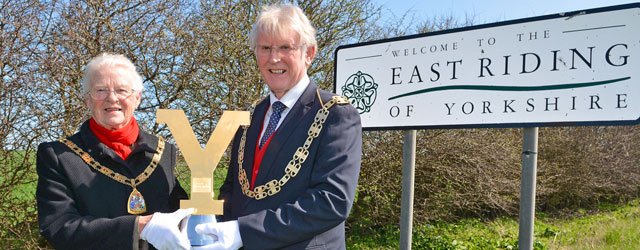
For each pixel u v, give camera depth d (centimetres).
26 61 371
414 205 690
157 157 199
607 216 840
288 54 181
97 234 169
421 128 279
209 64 489
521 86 250
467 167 686
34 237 418
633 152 1015
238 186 193
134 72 192
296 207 165
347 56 311
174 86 487
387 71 294
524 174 253
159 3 443
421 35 280
